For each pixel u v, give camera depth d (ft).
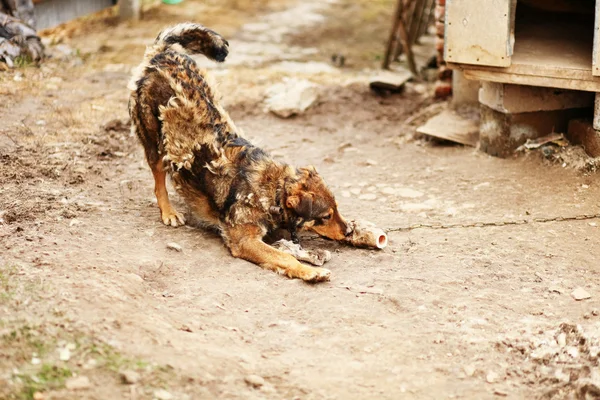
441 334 14.51
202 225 19.30
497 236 19.07
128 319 13.69
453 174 23.58
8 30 30.96
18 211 18.61
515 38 25.32
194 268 16.97
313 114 29.40
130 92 19.53
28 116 25.68
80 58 33.81
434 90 31.60
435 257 17.97
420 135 27.09
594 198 20.99
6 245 16.40
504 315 15.38
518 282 16.80
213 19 44.29
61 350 12.44
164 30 20.22
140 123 19.40
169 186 21.84
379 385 12.94
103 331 13.10
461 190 22.33
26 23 31.73
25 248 16.33
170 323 14.16
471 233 19.31
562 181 22.18
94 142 24.32
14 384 11.51
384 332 14.58
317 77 33.60
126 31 40.14
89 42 37.55
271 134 27.30
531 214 20.38
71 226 18.11
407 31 35.65
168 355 12.82
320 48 39.88
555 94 23.71
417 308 15.52
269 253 17.16
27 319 13.09
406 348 14.05
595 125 22.30
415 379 13.16
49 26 35.94
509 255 18.06
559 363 13.60
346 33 43.32
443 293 16.19
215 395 12.10
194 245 18.11
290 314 15.33
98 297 14.16
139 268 16.26
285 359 13.58
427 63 36.45
